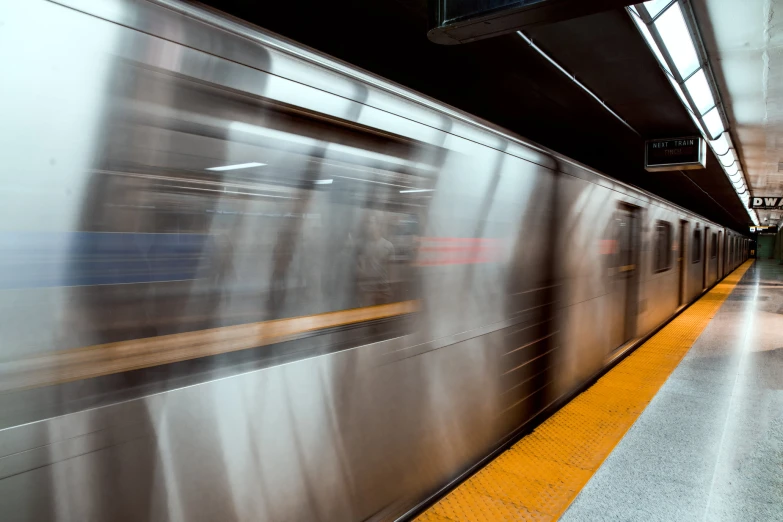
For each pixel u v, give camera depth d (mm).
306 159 1718
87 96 1152
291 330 1681
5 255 1027
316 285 1771
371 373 2012
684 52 4035
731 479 2740
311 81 1699
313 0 2730
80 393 1154
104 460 1192
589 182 4184
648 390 4359
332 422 1834
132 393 1254
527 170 3172
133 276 1257
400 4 2824
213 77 1406
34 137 1064
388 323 2104
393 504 2162
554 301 3645
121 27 1210
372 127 1953
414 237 2238
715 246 15492
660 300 7270
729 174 10562
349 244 1907
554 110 5293
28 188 1059
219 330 1460
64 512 1118
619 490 2607
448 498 2482
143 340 1278
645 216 6109
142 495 1264
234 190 1492
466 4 1997
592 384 4516
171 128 1324
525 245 3188
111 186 1204
